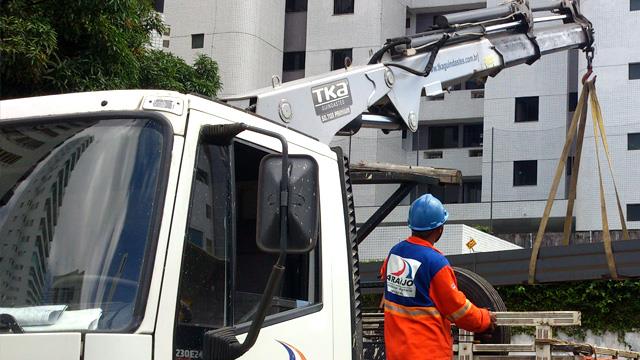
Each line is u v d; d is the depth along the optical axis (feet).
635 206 116.47
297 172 12.08
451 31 28.22
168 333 11.50
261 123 14.99
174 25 128.77
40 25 38.34
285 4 136.36
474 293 21.80
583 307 28.48
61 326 11.42
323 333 15.21
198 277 12.37
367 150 127.44
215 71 68.54
